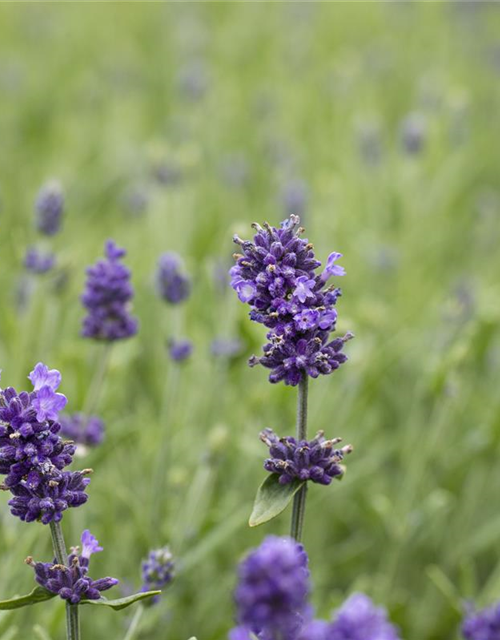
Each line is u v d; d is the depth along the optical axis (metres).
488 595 0.59
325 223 0.92
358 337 0.76
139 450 0.64
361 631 0.41
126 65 1.56
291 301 0.44
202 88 1.27
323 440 0.46
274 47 1.74
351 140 1.27
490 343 0.83
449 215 1.23
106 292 0.56
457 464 0.73
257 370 0.73
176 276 0.61
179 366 0.59
